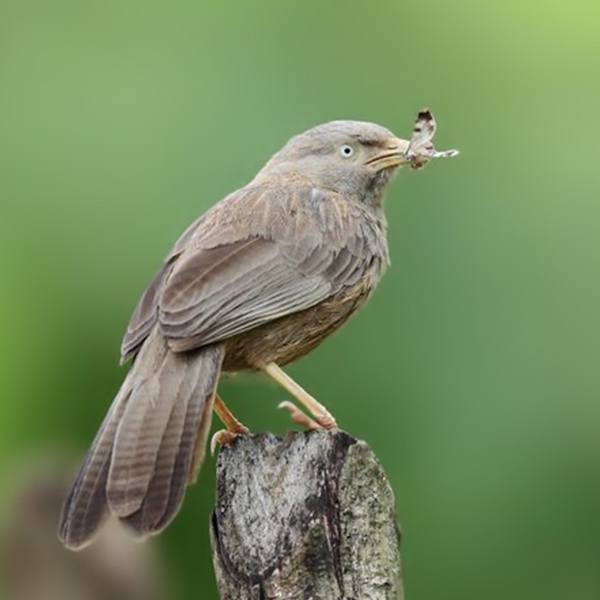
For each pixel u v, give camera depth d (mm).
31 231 14867
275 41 15086
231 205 12383
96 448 10820
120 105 14953
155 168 14695
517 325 14297
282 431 14750
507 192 14656
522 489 14266
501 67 15398
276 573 10195
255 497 10414
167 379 11258
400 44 15312
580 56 15453
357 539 10141
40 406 14836
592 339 14281
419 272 14438
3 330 14812
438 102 15227
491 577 14492
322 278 12305
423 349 14367
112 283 14688
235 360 12141
